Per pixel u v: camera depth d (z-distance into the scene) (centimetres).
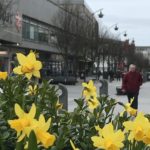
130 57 10906
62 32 6159
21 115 273
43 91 476
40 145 291
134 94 1862
